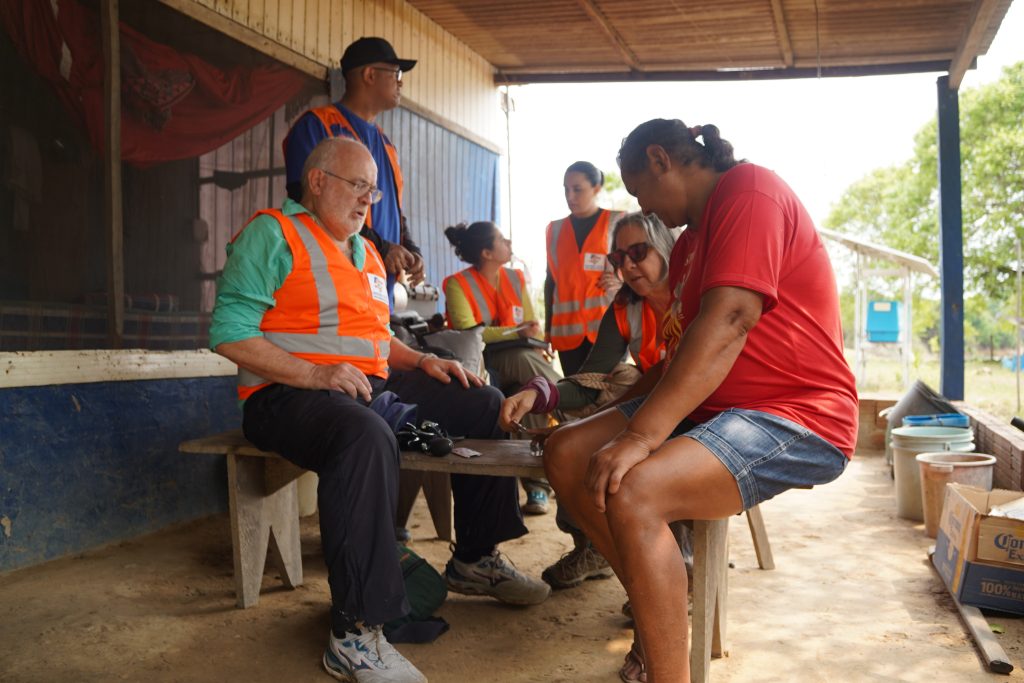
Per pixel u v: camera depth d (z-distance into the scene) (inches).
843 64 277.1
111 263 149.7
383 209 152.3
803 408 84.2
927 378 731.4
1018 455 165.8
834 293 87.8
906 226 1264.8
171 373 162.2
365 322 112.2
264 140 193.3
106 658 100.1
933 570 137.9
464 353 175.2
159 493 160.1
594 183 196.9
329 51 216.4
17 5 133.8
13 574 130.9
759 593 126.9
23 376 132.1
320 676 96.3
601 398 135.0
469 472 102.8
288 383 104.0
